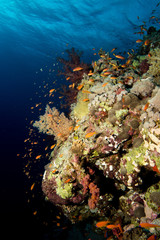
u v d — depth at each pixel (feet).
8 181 32.01
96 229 13.04
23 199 26.81
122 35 55.01
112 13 49.73
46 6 53.31
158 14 44.96
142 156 10.84
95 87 15.24
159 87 11.27
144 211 10.73
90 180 12.37
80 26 57.31
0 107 66.39
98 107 13.24
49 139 28.22
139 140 11.36
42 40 72.79
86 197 13.25
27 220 21.44
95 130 13.33
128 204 11.91
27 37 74.49
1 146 42.63
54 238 14.16
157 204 9.69
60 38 66.90
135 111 11.76
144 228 9.19
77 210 13.96
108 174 13.09
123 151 12.60
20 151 40.52
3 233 20.54
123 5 46.62
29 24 64.44
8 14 62.54
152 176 11.36
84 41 63.93
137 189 11.80
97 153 13.01
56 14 55.42
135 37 53.31
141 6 45.27
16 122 56.34
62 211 14.37
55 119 19.62
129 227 10.99
